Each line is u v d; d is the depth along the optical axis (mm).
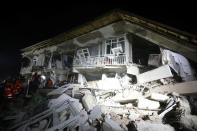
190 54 11484
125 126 8695
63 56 19312
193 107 9836
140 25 12625
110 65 15102
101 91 12969
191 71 12258
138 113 9719
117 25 13891
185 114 8844
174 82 11539
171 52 11984
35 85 15586
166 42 12133
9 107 13758
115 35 15188
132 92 11633
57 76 19047
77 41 16797
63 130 9422
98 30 14812
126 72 14828
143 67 14742
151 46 14703
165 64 12156
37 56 21672
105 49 15938
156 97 10180
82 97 11273
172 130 8078
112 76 15977
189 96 10125
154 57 13922
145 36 13070
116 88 13242
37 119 10469
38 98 13328
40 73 20328
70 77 18141
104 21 13844
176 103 9375
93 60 16312
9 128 10695
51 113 10586
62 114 10422
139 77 13555
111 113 9781
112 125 8430
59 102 11188
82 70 17234
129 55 14539
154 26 11945
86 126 9078
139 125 8344
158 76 12289
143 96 11125
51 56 20328
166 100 9930
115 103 11094
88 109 10500
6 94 14938
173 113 9109
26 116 11500
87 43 16766
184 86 10258
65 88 13195
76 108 10383
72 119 9672
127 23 13289
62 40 17422
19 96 14953
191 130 7988
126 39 14719
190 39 10797
